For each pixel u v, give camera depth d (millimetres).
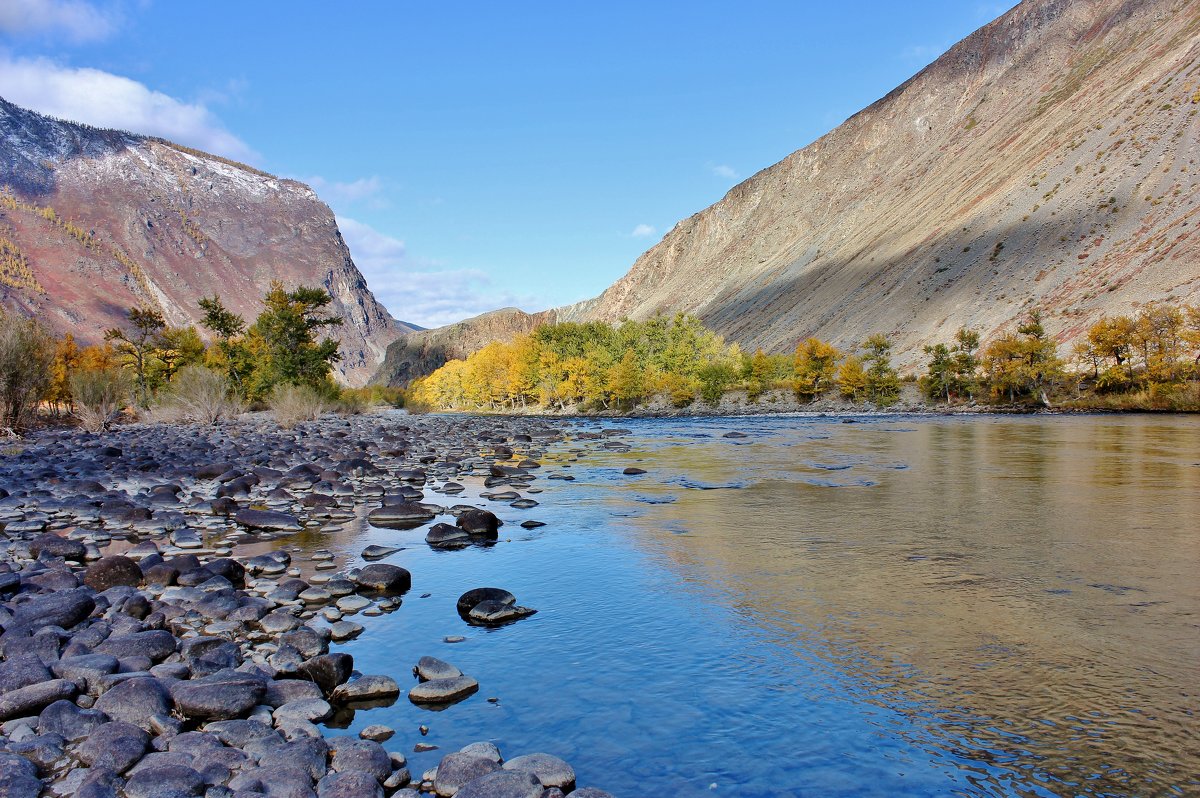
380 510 15000
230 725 5613
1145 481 18953
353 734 5730
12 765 4832
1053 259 97188
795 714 6008
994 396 74438
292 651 7125
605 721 5945
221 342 65750
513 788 4633
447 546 12477
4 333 37219
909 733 5641
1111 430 40094
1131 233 90812
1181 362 62625
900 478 20250
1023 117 156500
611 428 48844
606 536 13148
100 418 40781
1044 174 118250
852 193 197125
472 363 122812
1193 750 5266
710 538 12773
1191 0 145375
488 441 36625
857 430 44031
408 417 74625
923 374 87875
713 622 8328
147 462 23078
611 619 8531
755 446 32531
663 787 4941
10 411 36844
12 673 6172
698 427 51281
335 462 24375
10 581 9227
